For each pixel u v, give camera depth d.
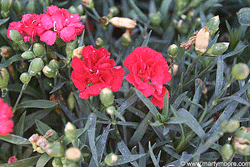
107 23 0.45
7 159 0.40
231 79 0.35
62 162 0.34
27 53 0.38
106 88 0.33
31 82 0.45
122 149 0.37
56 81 0.42
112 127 0.40
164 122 0.36
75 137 0.35
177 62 0.45
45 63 0.43
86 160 0.38
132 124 0.38
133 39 0.52
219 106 0.37
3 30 0.43
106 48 0.47
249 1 0.47
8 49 0.42
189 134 0.36
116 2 0.57
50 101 0.40
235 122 0.32
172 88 0.42
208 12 0.50
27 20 0.39
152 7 0.51
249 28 0.48
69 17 0.39
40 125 0.38
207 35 0.35
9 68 0.42
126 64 0.36
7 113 0.35
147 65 0.36
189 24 0.50
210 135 0.35
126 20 0.44
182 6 0.48
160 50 0.51
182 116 0.36
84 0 0.45
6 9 0.42
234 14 0.53
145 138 0.40
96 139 0.37
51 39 0.38
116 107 0.41
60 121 0.43
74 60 0.36
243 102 0.34
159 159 0.38
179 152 0.38
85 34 0.50
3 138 0.36
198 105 0.37
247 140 0.32
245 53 0.45
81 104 0.40
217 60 0.39
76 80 0.36
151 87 0.35
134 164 0.36
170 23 0.51
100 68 0.35
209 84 0.44
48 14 0.39
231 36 0.45
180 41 0.49
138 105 0.40
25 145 0.38
